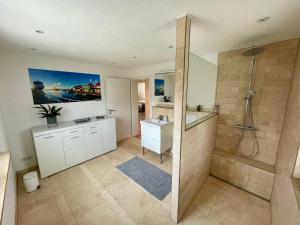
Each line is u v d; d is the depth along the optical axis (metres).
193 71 1.76
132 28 1.51
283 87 1.89
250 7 1.12
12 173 2.05
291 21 1.34
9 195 1.49
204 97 2.26
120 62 3.29
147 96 4.60
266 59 1.98
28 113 2.57
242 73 2.21
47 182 2.31
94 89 3.55
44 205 1.85
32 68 2.55
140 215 1.71
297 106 1.39
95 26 1.46
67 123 2.92
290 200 1.16
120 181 2.34
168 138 2.99
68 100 3.09
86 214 1.72
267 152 2.11
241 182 2.14
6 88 2.33
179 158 1.42
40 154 2.34
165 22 1.38
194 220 1.64
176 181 1.49
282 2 1.05
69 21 1.35
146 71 3.82
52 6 1.10
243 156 2.33
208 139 2.21
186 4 1.08
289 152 1.44
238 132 2.35
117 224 1.60
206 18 1.30
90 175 2.50
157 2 1.05
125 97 4.23
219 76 2.45
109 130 3.38
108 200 1.94
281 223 1.31
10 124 2.41
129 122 4.45
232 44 2.02
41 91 2.69
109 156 3.23
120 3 1.07
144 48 2.22
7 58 2.30
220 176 2.37
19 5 1.08
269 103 2.02
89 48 2.20
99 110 3.72
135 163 2.91
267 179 1.91
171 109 3.07
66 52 2.42
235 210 1.78
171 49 2.26
